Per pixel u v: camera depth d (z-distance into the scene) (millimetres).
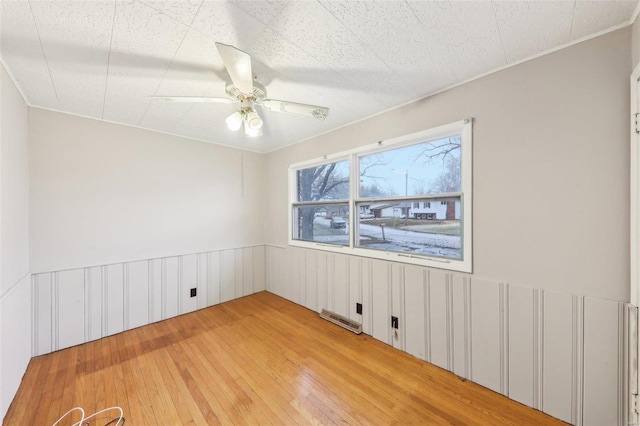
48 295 2340
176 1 1183
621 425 1410
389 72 1840
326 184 3264
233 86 1719
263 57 1643
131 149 2838
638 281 1317
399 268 2400
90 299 2570
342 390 1871
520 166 1724
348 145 2857
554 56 1587
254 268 3975
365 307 2705
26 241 2150
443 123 2086
